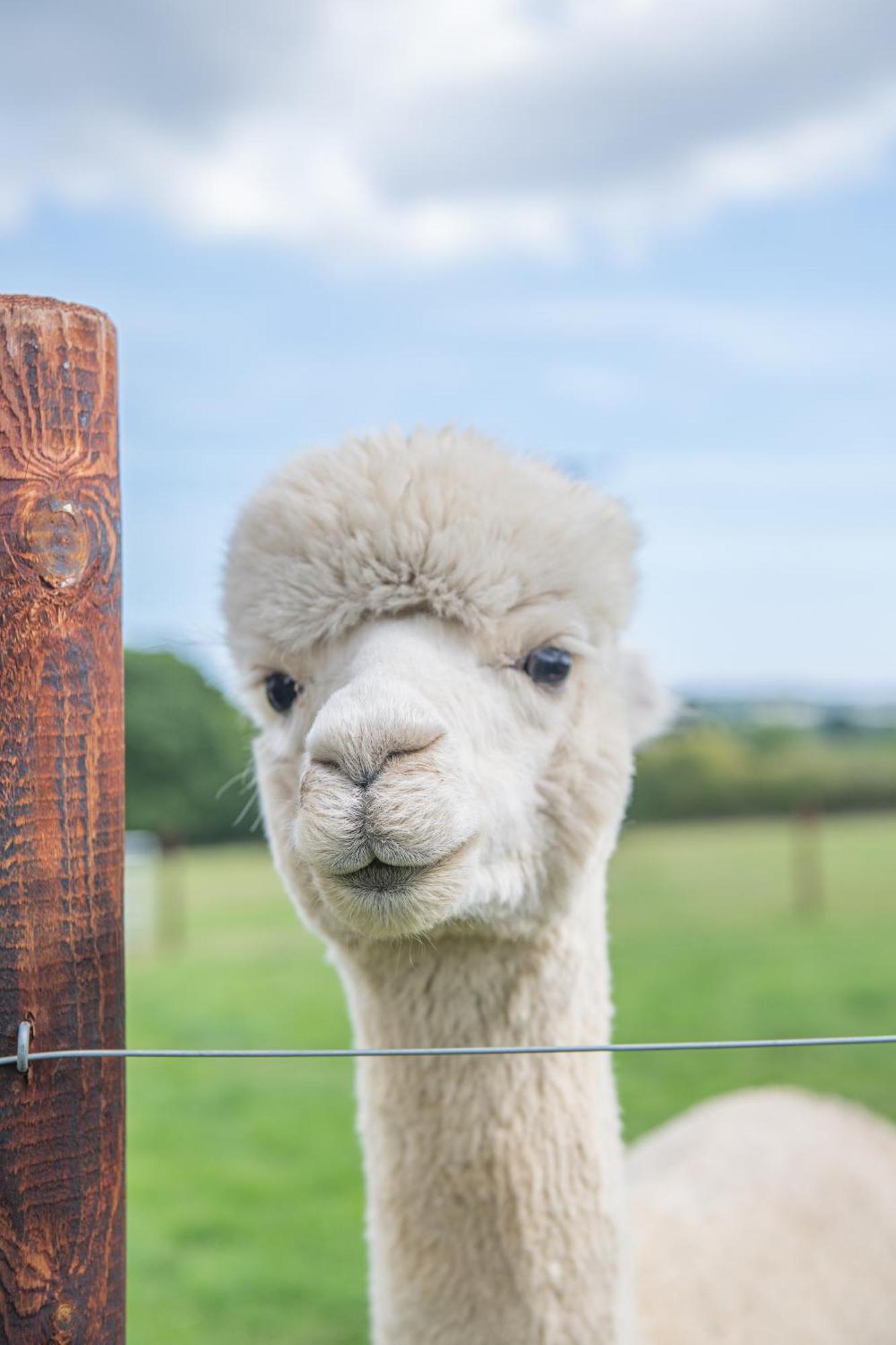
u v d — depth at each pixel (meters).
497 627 2.43
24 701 1.81
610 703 2.68
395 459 2.52
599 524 2.63
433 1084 2.60
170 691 25.03
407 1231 2.60
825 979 12.27
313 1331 5.42
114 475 1.91
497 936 2.53
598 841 2.61
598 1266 2.61
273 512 2.52
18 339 1.80
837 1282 4.22
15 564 1.80
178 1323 5.50
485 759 2.38
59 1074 1.84
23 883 1.82
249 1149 7.79
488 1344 2.53
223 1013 11.50
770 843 25.39
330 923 2.59
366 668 2.28
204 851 25.58
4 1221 1.80
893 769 31.56
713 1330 3.72
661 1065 9.25
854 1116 5.69
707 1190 4.57
